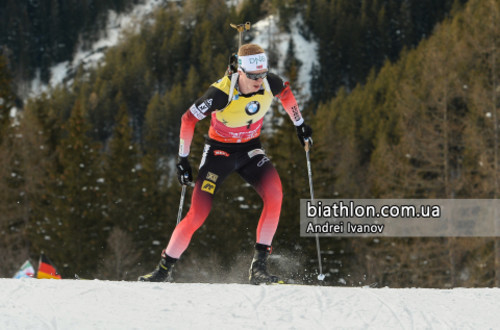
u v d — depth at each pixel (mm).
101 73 187125
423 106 42312
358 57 176000
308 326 4969
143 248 48219
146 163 55250
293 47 181000
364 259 40406
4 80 45250
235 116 6930
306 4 190750
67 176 45969
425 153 41000
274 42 186000
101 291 5957
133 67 172750
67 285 6191
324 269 35625
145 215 49000
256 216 39125
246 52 6562
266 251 7426
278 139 38906
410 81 49156
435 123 41344
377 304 5758
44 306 5324
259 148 7535
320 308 5566
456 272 37375
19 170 47062
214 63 160125
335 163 72062
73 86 185375
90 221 45531
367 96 107125
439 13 185250
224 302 5676
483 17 40312
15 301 5484
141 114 167250
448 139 41125
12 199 45281
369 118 94250
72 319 4910
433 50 44562
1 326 4637
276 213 7367
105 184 47625
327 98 168000
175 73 186625
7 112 45250
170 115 136625
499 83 38312
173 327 4781
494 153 36375
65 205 45188
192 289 6195
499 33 38781
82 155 47062
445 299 6016
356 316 5320
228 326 4875
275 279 7145
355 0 186750
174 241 7234
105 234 45969
